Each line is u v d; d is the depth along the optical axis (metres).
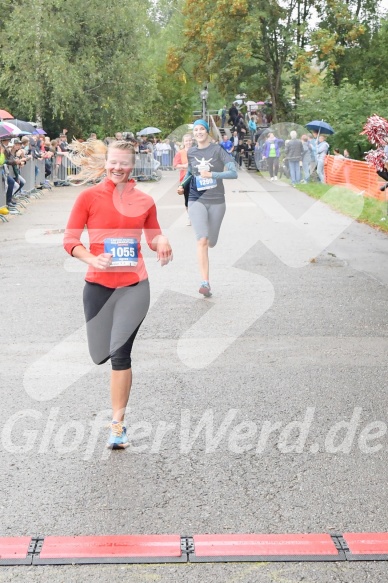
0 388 7.07
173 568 4.20
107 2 45.41
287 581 4.07
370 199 20.72
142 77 48.47
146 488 5.16
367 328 9.12
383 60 50.41
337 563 4.24
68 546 4.41
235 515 4.77
